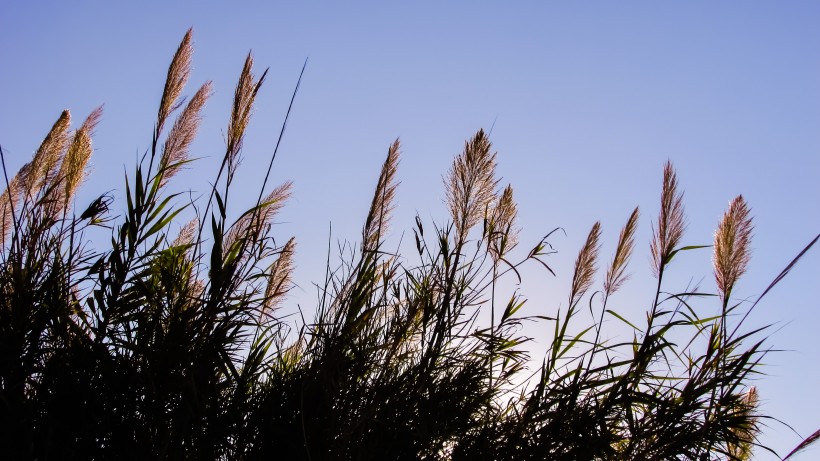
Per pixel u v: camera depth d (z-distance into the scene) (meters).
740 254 5.14
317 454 4.39
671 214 5.20
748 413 5.07
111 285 4.69
